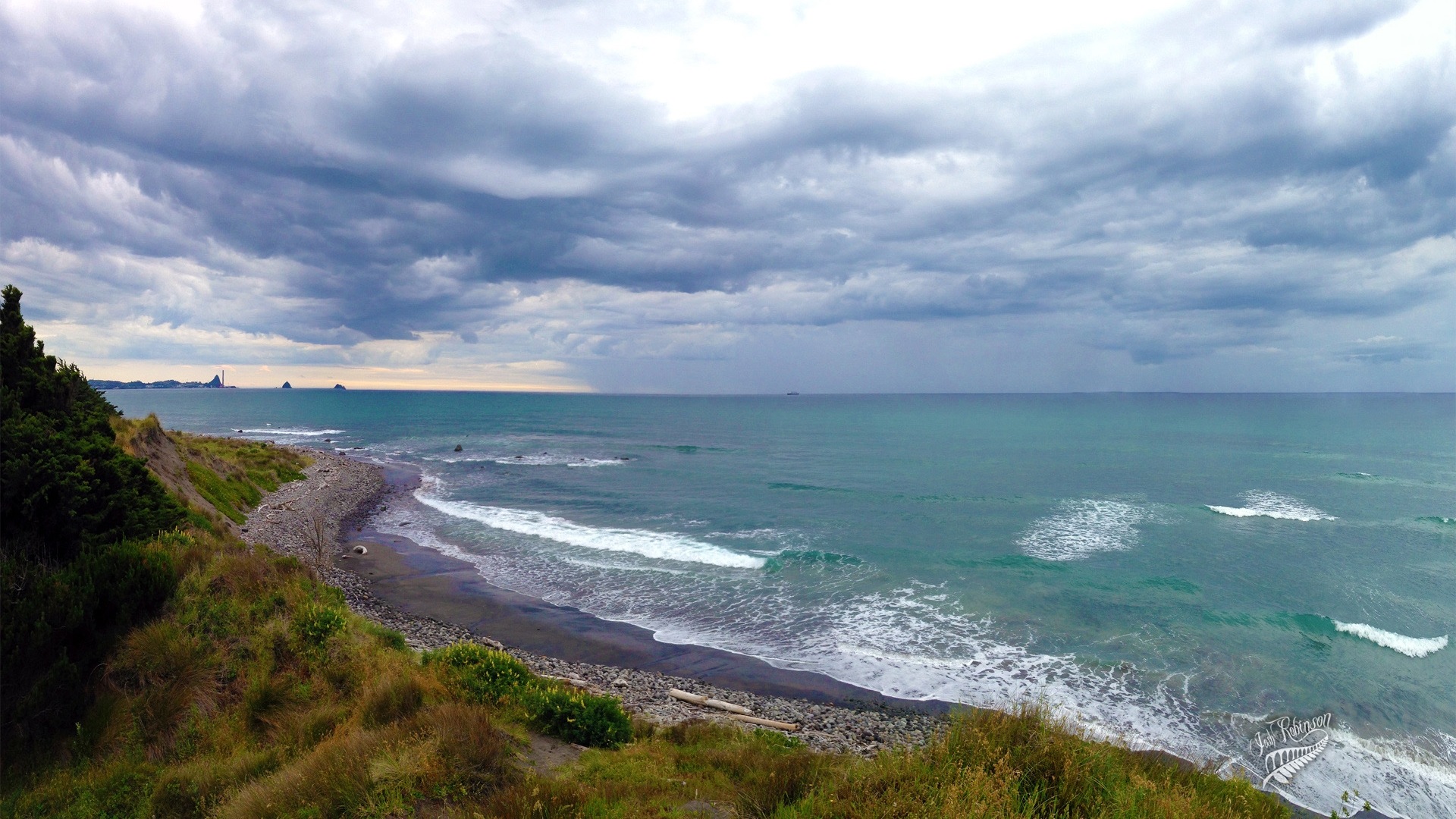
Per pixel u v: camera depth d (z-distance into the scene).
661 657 18.06
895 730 13.89
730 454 71.56
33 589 8.96
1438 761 13.20
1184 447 76.56
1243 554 28.95
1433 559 28.27
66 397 16.05
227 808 6.51
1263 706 15.33
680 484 49.97
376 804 6.25
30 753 7.62
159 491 16.20
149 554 11.11
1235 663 17.58
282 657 10.41
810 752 8.90
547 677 14.52
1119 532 33.38
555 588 24.06
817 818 5.69
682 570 26.42
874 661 17.72
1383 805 11.90
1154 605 21.98
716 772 8.13
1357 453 69.31
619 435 99.50
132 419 28.61
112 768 7.48
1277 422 123.38
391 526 34.62
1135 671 17.09
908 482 50.88
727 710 14.54
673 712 14.20
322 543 26.20
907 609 21.78
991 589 23.69
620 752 8.95
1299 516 37.34
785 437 95.06
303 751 7.83
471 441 90.25
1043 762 6.04
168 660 9.37
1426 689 16.27
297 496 38.09
